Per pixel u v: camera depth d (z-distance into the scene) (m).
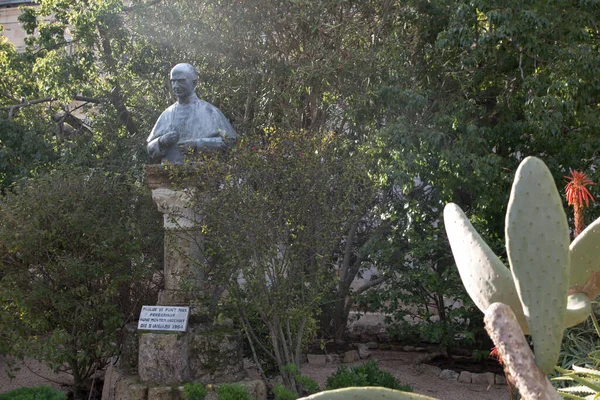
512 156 9.61
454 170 8.79
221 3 10.83
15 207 7.61
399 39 10.49
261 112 10.80
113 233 7.75
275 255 6.79
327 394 2.29
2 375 9.20
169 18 11.05
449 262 9.88
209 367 6.94
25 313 7.64
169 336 6.86
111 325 7.79
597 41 9.95
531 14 8.48
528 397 1.93
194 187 7.11
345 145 8.60
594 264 2.60
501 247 8.94
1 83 13.59
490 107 10.29
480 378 8.97
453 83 10.23
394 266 9.98
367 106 10.10
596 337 7.35
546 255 2.16
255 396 6.81
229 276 7.01
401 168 8.91
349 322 11.80
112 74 12.70
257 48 11.04
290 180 6.79
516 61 9.53
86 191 7.89
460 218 2.58
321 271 7.01
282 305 6.85
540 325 2.13
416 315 10.92
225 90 11.14
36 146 11.50
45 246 7.66
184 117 7.55
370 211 10.26
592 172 8.86
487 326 2.06
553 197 2.18
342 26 10.59
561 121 8.58
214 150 7.23
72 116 13.69
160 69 11.72
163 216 8.08
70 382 8.71
